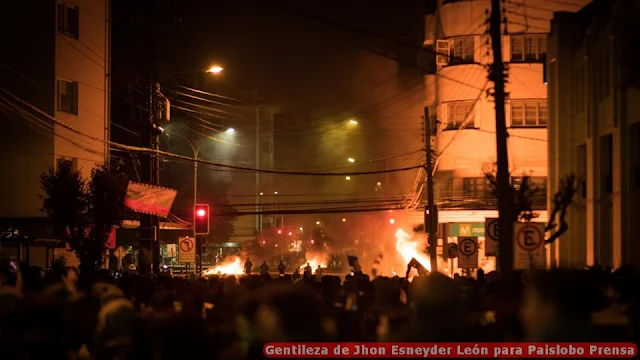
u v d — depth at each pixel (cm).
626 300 904
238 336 771
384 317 1007
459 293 630
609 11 2680
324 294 1127
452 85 4534
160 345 826
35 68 3412
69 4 3541
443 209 4475
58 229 2745
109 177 2803
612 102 2475
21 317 959
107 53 3844
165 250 5453
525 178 2523
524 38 4403
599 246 2648
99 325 984
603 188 2652
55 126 3394
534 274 584
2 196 3347
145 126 2939
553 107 3083
